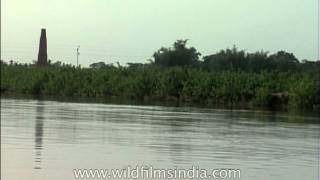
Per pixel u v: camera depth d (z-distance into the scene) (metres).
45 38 129.50
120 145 26.67
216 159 23.38
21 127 33.56
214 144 28.33
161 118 45.06
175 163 22.00
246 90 84.44
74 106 59.88
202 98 88.81
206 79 88.31
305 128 39.19
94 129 33.84
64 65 113.19
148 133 32.62
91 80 101.69
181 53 131.12
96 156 22.97
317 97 75.75
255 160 23.42
